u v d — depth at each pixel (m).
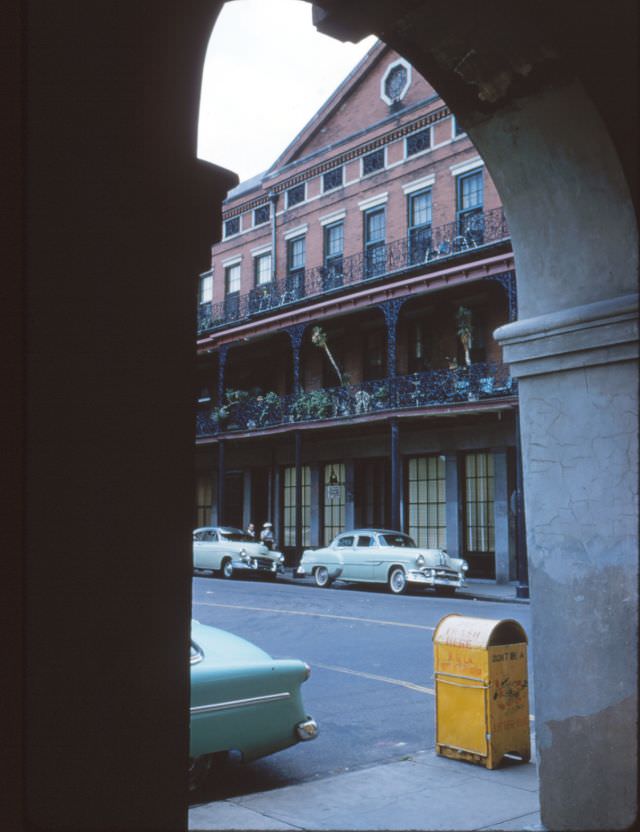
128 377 2.28
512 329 4.45
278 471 28.91
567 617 4.16
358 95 27.72
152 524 2.29
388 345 24.66
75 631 2.14
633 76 3.99
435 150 24.33
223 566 23.91
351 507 26.09
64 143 2.22
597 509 4.09
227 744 5.08
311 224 28.33
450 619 6.03
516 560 21.61
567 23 3.72
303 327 26.12
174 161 2.41
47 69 2.21
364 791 5.09
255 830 4.44
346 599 17.38
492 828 4.35
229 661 5.23
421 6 3.75
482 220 22.67
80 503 2.18
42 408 2.14
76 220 2.23
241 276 31.36
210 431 29.70
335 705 7.80
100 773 2.14
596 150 4.03
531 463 4.41
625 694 3.88
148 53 2.39
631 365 4.01
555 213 4.33
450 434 23.25
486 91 4.18
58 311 2.18
